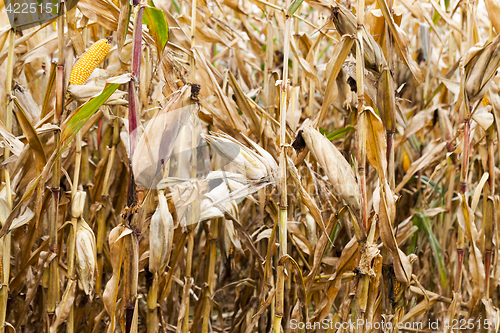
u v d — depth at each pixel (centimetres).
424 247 187
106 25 101
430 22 144
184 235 121
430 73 188
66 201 113
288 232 129
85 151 135
